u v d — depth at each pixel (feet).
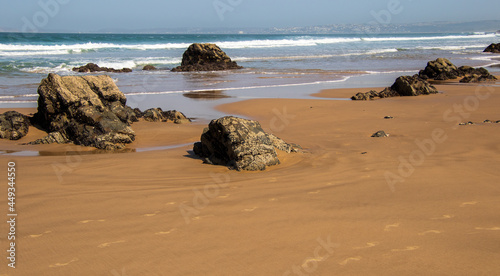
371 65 126.72
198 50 127.75
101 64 123.95
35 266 12.50
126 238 14.49
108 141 36.42
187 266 12.40
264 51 186.39
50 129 40.98
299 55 164.45
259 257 12.89
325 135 39.11
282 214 16.74
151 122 48.19
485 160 25.86
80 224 15.90
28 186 21.71
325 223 15.57
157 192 20.34
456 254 12.65
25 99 61.93
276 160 27.12
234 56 160.45
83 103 39.75
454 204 17.38
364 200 18.39
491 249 12.91
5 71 102.42
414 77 71.56
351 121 46.60
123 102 46.93
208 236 14.60
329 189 20.38
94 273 12.07
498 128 36.50
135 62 132.87
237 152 26.21
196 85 84.07
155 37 302.25
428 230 14.58
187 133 42.24
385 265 12.12
